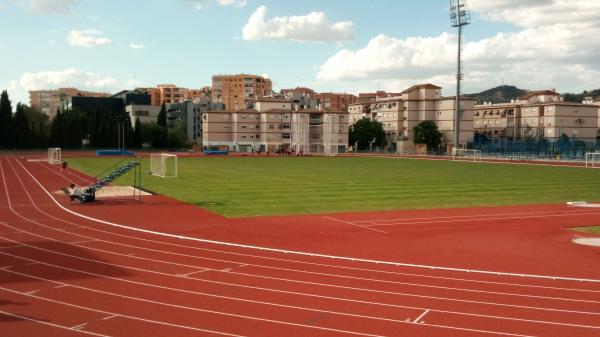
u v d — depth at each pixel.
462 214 28.53
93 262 16.81
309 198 34.81
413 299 13.20
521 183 46.12
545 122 124.00
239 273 15.69
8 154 108.56
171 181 46.91
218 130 132.00
